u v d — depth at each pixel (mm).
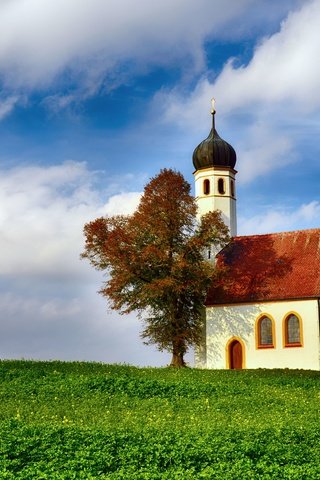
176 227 56094
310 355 54094
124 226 56844
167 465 19812
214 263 62250
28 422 27016
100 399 33125
